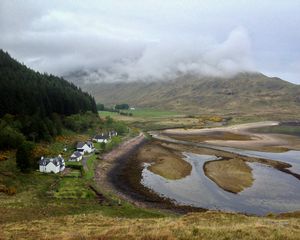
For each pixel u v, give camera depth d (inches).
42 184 3051.2
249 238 1230.3
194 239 1222.3
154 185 3351.4
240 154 5088.6
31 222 1855.3
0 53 7603.4
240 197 3014.3
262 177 3686.0
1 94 4926.2
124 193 3053.6
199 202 2866.6
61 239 1354.6
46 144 4493.1
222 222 1695.4
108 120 7101.4
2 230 1646.2
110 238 1307.8
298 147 5826.8
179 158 4697.3
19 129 4434.1
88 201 2662.4
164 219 1883.6
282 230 1355.8
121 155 4803.2
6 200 2497.5
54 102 6146.7
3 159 3459.6
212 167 4101.9
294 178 3663.9
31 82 6417.3
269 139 6830.7
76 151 4259.4
